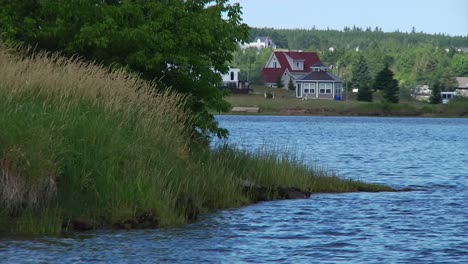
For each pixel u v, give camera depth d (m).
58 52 84.12
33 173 55.28
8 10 84.69
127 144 62.41
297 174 85.31
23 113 58.12
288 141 196.75
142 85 76.75
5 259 46.38
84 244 51.12
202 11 89.56
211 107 87.69
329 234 58.12
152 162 63.69
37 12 86.56
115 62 82.44
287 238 56.06
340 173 115.69
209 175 71.19
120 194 58.56
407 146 195.00
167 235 55.38
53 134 58.34
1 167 54.56
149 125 67.19
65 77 65.62
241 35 90.62
